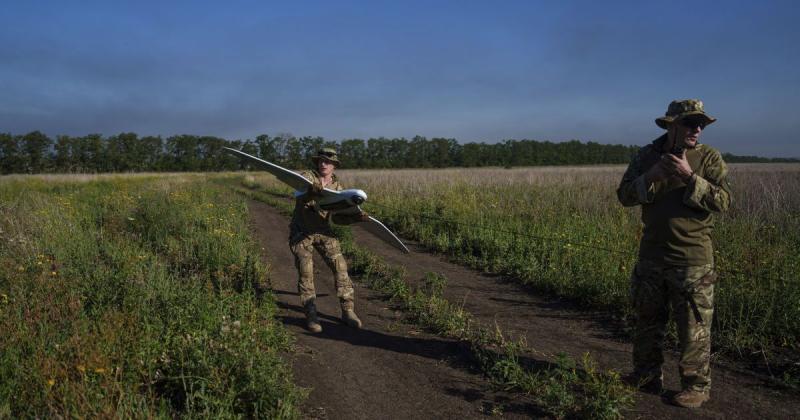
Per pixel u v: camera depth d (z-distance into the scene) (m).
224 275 7.24
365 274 7.76
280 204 19.91
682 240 3.44
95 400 3.19
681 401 3.53
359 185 22.56
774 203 9.91
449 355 4.62
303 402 3.74
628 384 3.84
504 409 3.60
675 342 4.77
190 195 18.55
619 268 6.53
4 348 3.90
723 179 3.45
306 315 5.37
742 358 4.43
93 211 12.91
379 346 4.89
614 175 24.50
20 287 5.48
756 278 5.41
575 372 4.07
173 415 3.31
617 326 5.40
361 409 3.67
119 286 5.65
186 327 4.41
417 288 7.04
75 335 3.88
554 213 12.05
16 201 13.16
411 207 15.53
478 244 9.80
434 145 115.81
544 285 6.95
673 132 3.44
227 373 3.62
